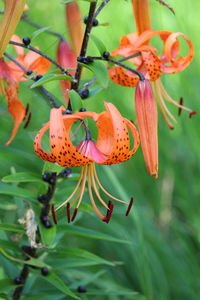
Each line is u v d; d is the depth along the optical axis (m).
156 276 1.03
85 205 0.79
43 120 1.02
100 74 0.73
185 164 1.14
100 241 1.06
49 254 0.83
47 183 0.79
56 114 0.70
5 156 0.91
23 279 0.81
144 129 0.76
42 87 0.77
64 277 0.98
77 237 1.07
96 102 1.12
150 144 0.76
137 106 0.76
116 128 0.71
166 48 0.79
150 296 0.98
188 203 1.11
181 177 1.14
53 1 1.07
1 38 0.71
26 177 0.78
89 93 0.78
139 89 0.76
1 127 1.05
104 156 0.73
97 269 1.04
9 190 0.78
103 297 1.01
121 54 0.78
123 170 1.12
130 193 1.10
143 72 0.81
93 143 0.73
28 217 0.77
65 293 0.79
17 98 0.79
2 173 1.03
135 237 1.05
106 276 1.03
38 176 0.79
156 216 1.14
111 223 1.06
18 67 0.79
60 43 0.82
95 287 1.04
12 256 0.80
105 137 0.74
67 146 0.71
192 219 1.09
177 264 1.05
